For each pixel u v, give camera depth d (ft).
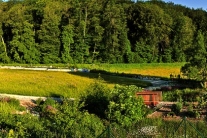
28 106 91.76
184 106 96.53
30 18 303.89
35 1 329.11
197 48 153.79
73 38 302.66
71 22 308.40
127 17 341.62
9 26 293.84
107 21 313.73
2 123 59.77
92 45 310.04
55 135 50.83
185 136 48.91
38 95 112.88
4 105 82.79
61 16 314.55
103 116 80.12
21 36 289.53
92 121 68.23
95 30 302.25
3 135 49.24
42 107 83.97
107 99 82.64
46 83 140.56
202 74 150.92
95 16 319.88
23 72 197.98
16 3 329.72
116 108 75.77
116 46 311.27
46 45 291.99
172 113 86.33
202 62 150.82
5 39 307.99
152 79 199.21
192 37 360.89
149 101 101.81
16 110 83.05
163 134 53.83
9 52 295.48
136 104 76.54
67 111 62.39
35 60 292.61
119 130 55.93
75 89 126.00
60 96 109.09
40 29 303.48
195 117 83.20
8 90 116.78
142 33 334.03
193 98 107.86
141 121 70.69
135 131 55.26
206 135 54.03
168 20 338.54
